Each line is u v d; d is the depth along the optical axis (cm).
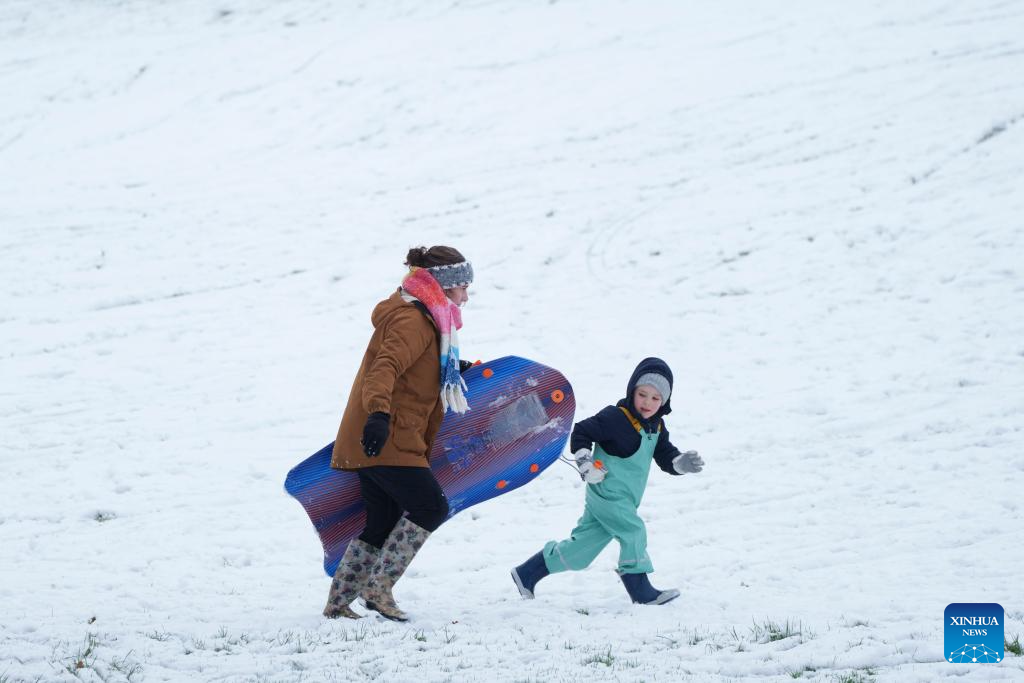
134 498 3150
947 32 8100
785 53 8231
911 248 5134
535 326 4778
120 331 4922
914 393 3694
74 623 1920
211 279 5569
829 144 6575
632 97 7825
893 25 8450
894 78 7394
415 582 2394
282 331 4894
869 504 2812
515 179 6706
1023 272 4666
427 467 1845
